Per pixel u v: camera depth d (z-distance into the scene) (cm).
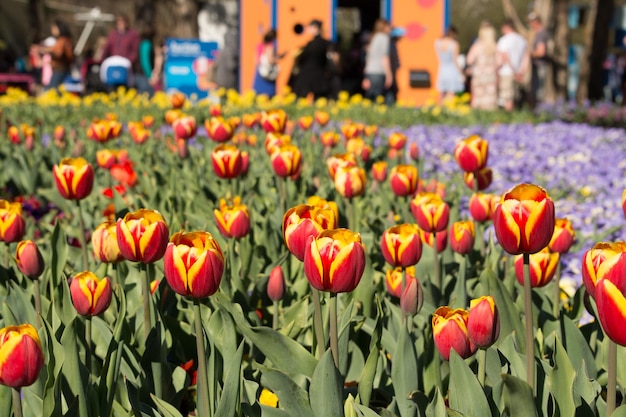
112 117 754
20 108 1564
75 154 788
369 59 2158
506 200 245
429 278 382
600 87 2950
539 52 2327
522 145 1381
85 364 295
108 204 616
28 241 329
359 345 347
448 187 768
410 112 1791
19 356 220
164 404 272
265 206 561
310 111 1708
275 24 2569
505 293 315
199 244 251
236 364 258
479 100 2144
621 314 214
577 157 1256
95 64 2316
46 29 4559
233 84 2114
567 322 302
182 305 380
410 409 280
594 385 277
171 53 2633
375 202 608
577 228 774
